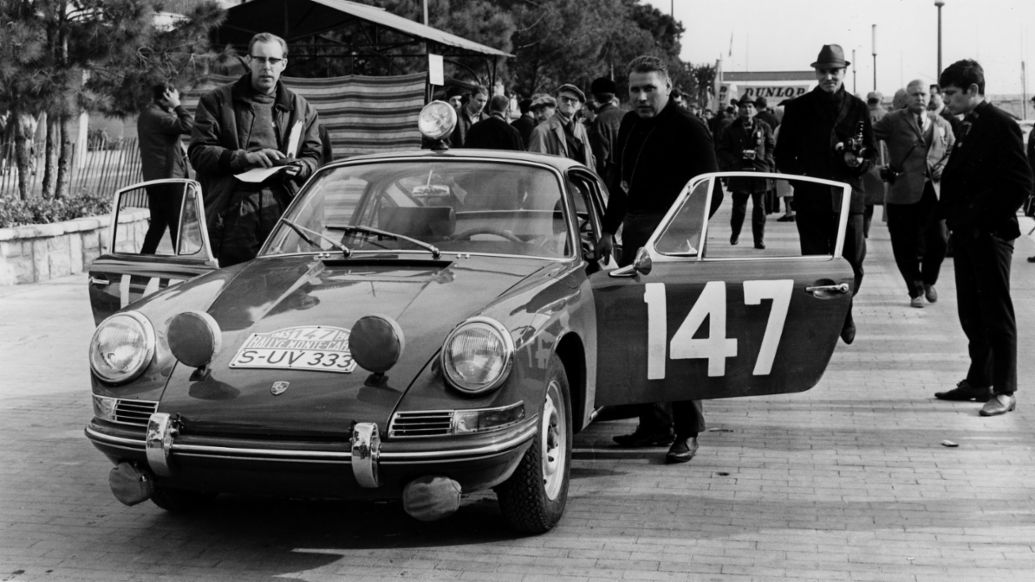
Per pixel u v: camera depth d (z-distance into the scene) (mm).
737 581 4398
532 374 4523
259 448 4250
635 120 6363
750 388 5637
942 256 10812
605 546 4781
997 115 6754
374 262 5332
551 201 5672
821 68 8852
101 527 5082
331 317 4672
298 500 5426
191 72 15039
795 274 5633
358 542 4863
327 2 18078
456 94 23469
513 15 35031
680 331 5516
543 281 5066
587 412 5355
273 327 4652
